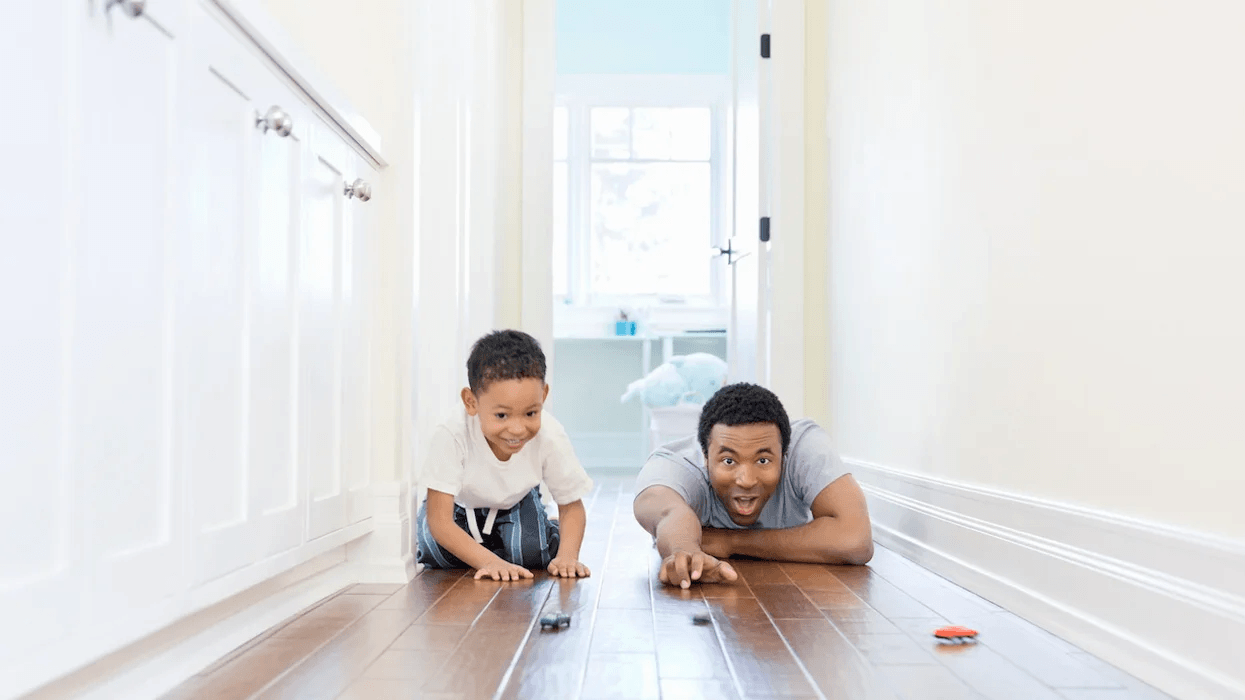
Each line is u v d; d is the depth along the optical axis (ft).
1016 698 4.04
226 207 4.39
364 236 6.69
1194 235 4.30
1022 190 6.14
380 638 4.95
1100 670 4.56
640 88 20.15
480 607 5.80
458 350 9.25
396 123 7.11
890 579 7.09
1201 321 4.25
